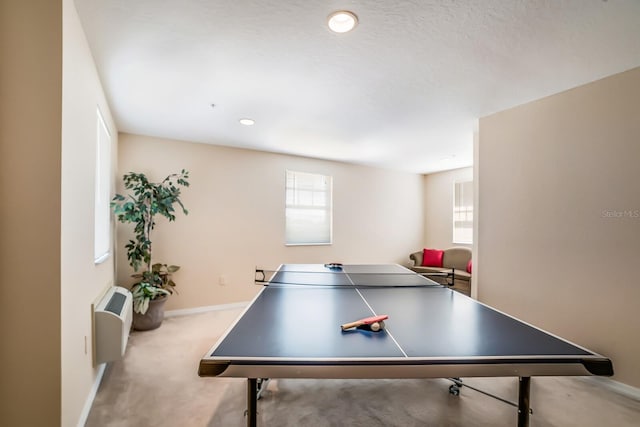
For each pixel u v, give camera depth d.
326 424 1.77
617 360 2.14
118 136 3.53
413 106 2.77
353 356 1.11
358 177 5.57
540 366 1.11
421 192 6.34
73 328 1.54
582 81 2.27
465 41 1.77
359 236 5.58
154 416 1.81
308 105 2.75
